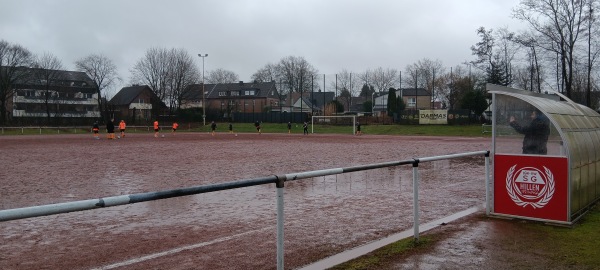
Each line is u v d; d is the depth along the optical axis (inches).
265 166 712.4
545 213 292.0
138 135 2199.8
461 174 617.6
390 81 4352.9
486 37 2464.3
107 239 273.3
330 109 3016.7
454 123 2422.5
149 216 342.3
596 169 343.6
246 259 230.4
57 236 282.0
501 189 309.9
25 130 2496.3
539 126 294.8
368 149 1122.7
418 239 251.9
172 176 590.2
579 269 206.4
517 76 2534.5
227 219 331.3
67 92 3666.3
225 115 3302.2
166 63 3356.3
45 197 429.4
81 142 1502.2
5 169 676.1
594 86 2081.7
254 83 4333.2
